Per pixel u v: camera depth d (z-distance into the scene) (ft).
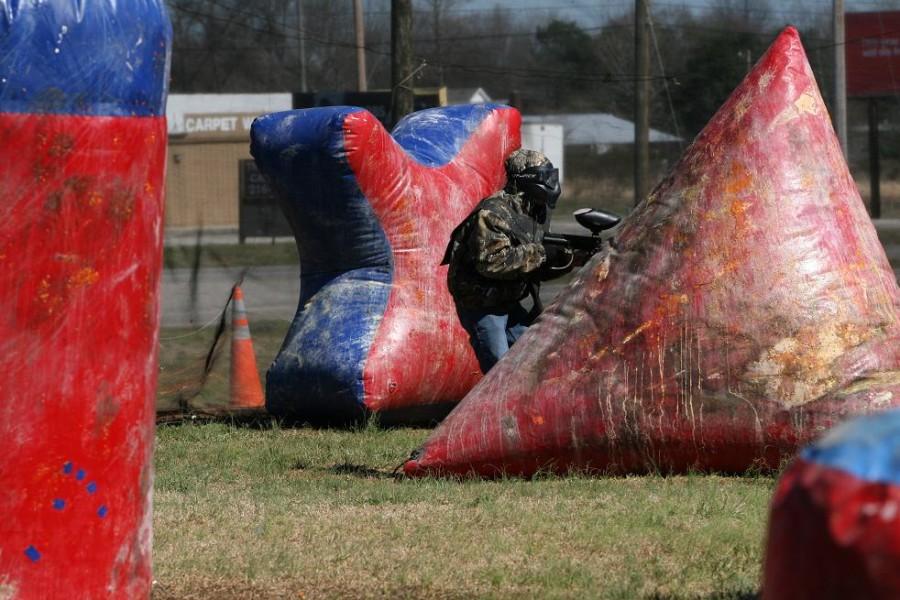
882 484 22.53
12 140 38.96
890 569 22.11
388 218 104.47
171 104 397.80
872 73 509.35
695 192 73.46
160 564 54.44
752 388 69.97
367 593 50.06
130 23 40.93
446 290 107.24
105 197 40.50
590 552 55.52
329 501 68.64
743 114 74.18
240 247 312.09
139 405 42.14
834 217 72.64
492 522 61.52
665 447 71.87
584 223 89.20
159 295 43.42
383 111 288.30
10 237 39.09
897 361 70.03
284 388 105.81
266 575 52.70
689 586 49.49
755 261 71.20
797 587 23.30
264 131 105.60
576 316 74.28
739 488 67.87
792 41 76.48
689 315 71.41
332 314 105.19
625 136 585.63
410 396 104.12
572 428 72.84
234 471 83.41
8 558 39.45
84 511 40.52
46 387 39.68
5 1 38.81
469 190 112.16
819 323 70.03
